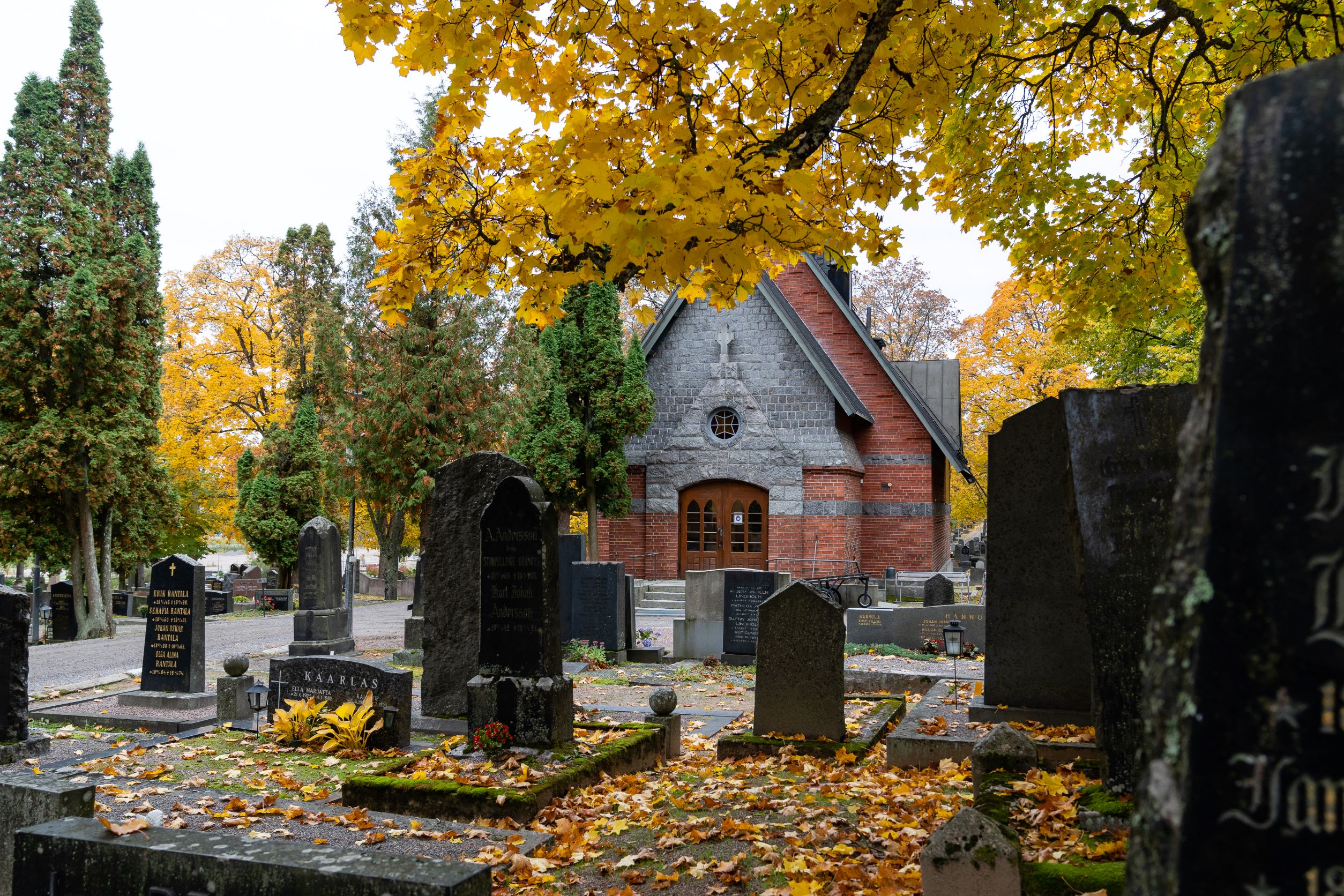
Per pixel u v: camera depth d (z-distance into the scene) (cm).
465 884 322
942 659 1667
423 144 2194
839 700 903
